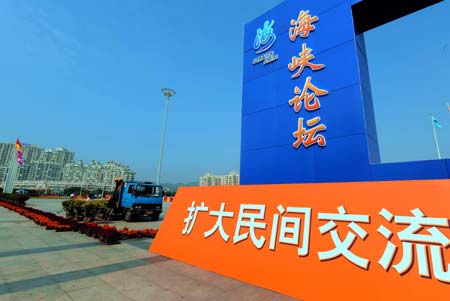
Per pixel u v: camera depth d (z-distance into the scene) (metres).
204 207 5.17
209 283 3.62
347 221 3.18
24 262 4.72
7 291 3.32
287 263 3.41
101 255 5.28
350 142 5.35
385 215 2.96
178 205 5.90
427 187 2.84
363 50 6.48
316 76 6.20
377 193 3.14
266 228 3.92
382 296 2.58
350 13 5.94
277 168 6.50
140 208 12.74
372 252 2.85
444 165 4.27
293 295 3.12
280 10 7.47
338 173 5.40
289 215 3.77
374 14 6.09
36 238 7.12
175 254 5.03
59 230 8.30
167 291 3.32
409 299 2.44
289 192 3.97
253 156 7.12
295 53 6.79
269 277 3.46
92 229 7.36
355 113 5.41
